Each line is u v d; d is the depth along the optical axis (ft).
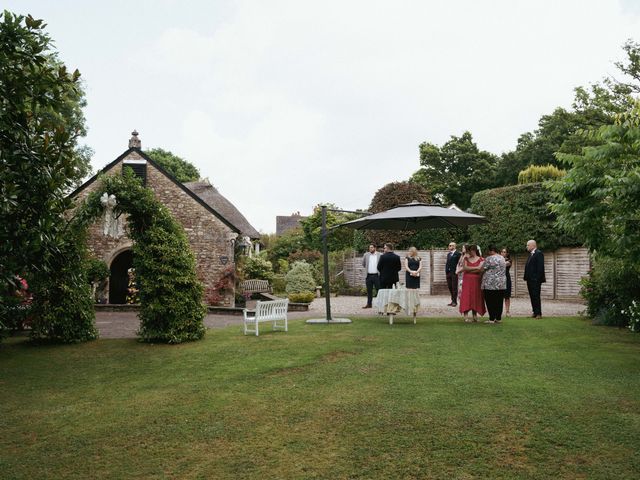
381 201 97.19
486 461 14.24
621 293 37.83
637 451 14.67
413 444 15.53
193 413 19.04
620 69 88.84
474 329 37.24
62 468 14.48
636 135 22.33
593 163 24.48
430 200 98.12
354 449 15.29
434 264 87.71
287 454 15.07
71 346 33.73
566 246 70.79
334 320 43.86
